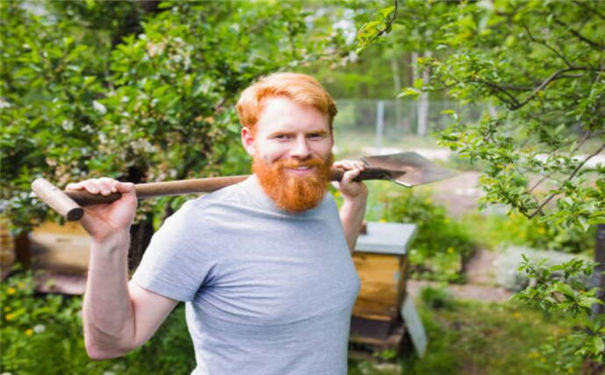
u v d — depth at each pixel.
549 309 1.51
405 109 17.67
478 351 4.13
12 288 4.20
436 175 2.01
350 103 18.28
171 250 1.38
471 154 1.71
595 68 2.16
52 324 3.93
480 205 1.72
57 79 3.14
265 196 1.47
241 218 1.44
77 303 4.00
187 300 1.42
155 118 2.79
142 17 3.44
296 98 1.40
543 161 1.74
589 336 1.47
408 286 5.57
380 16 1.72
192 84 2.91
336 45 3.31
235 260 1.40
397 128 17.73
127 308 1.30
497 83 2.14
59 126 3.04
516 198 1.59
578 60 2.46
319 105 1.42
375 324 3.76
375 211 6.43
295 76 1.47
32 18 3.51
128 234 1.28
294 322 1.42
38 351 3.59
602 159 5.98
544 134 2.14
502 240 6.65
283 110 1.40
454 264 5.92
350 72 19.00
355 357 3.79
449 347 4.18
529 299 1.53
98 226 1.23
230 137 2.99
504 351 4.12
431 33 2.99
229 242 1.41
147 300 1.37
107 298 1.25
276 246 1.43
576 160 1.69
